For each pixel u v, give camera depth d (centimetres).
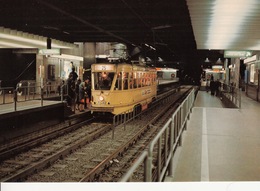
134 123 1995
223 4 1004
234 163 805
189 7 1052
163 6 1648
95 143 1428
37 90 2956
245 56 2527
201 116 1652
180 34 2572
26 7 1652
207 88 4628
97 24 2156
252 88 2980
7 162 1125
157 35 2656
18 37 1989
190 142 1033
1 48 2964
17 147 1254
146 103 2597
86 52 3247
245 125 1390
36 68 3045
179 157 847
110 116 2080
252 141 1066
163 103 3341
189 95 1575
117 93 2014
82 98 2242
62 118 1928
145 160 450
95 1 1627
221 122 1462
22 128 1530
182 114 1070
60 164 1105
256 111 1900
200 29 1501
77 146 1323
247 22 1297
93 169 959
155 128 1844
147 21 2062
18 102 1873
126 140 1498
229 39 1858
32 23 2102
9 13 1800
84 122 1911
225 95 2894
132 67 2183
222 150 937
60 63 3478
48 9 1703
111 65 2012
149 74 2698
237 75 3294
